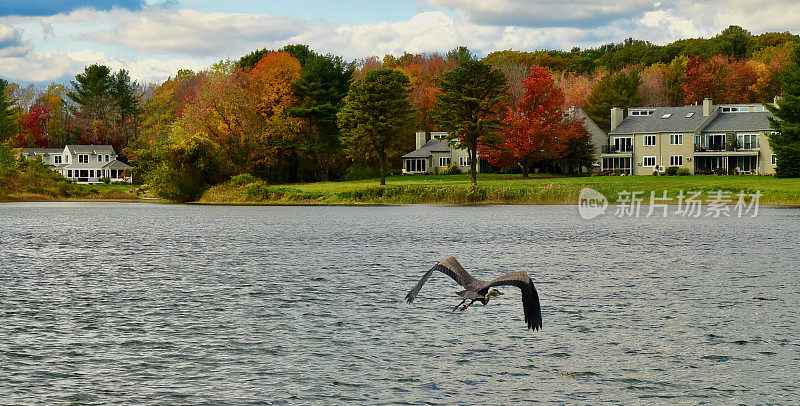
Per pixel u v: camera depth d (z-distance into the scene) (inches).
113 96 7721.5
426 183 4261.8
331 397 649.6
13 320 933.2
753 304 1022.4
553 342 825.5
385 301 1062.4
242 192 3998.5
